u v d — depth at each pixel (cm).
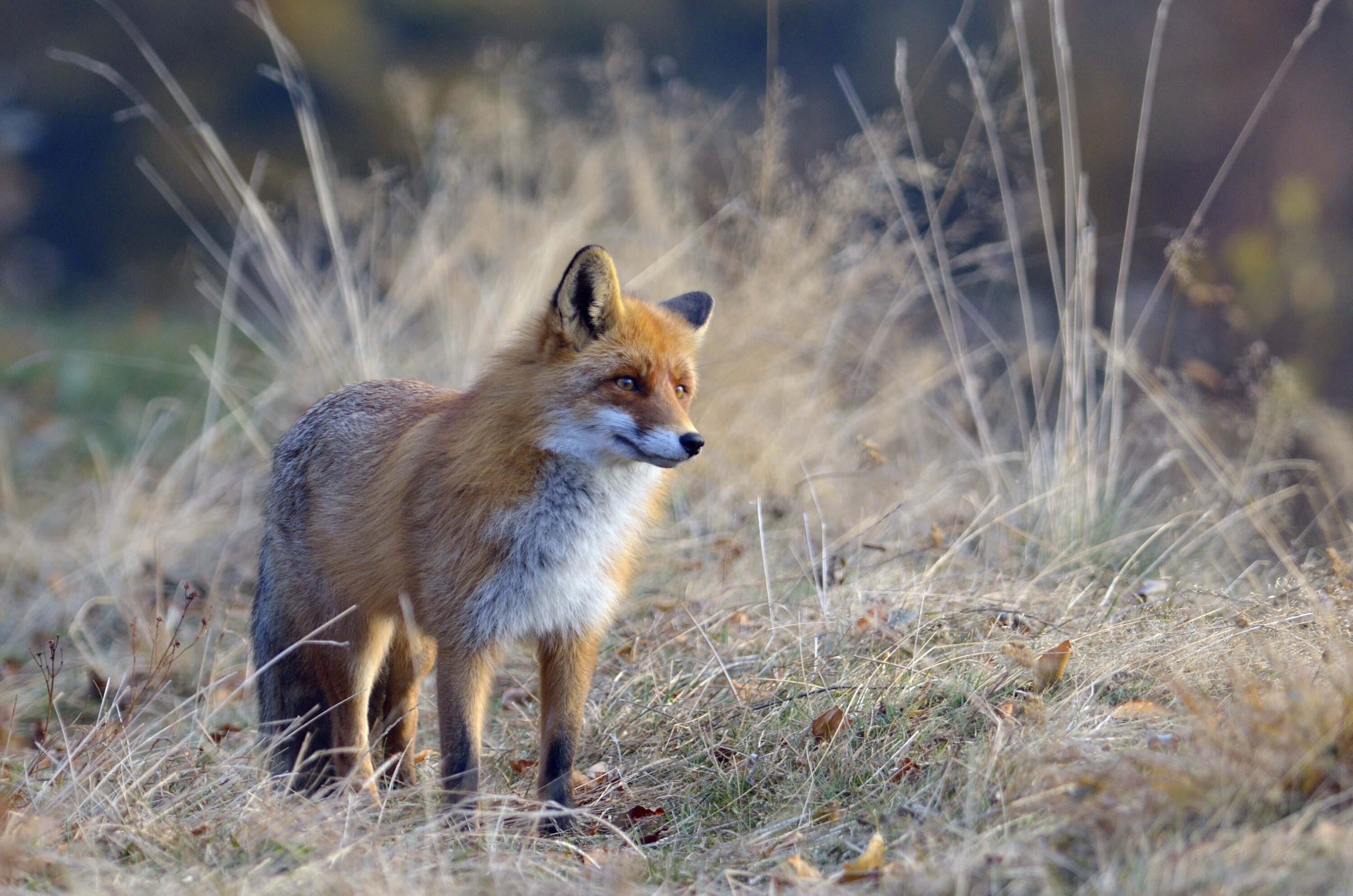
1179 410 1233
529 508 777
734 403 1347
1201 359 1611
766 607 1040
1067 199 1227
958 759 696
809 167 1614
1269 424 1205
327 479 876
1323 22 2605
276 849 664
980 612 915
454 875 643
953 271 1802
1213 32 2728
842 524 1223
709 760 809
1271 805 557
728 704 866
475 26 3625
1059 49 1259
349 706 854
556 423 775
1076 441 1166
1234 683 682
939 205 1405
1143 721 702
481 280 1541
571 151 1767
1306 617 808
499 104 1809
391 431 862
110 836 691
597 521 797
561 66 2448
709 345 1374
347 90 3456
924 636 893
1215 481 1205
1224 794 560
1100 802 582
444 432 802
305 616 877
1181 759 602
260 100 3578
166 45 3725
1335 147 2447
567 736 789
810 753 775
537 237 1559
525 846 713
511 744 913
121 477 1473
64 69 3734
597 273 777
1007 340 1738
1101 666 785
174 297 3284
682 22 3600
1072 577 1009
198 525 1338
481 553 769
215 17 3688
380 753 884
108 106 3741
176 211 3666
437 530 773
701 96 1903
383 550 822
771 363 1374
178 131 3572
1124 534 1102
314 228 1708
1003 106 1641
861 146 1470
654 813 768
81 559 1303
